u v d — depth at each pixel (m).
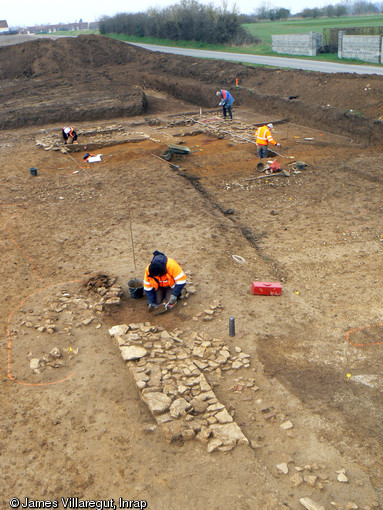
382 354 6.45
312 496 4.36
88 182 14.11
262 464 4.70
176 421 5.12
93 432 5.13
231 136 19.33
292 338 6.80
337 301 7.84
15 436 5.11
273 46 38.56
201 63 31.39
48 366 6.17
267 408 5.47
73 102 25.36
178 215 11.40
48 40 37.91
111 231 10.51
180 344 6.57
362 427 5.20
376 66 27.59
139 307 7.65
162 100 28.45
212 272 8.56
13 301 7.74
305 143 17.95
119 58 37.81
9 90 29.80
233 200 12.88
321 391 5.77
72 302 7.62
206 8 48.53
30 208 12.13
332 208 11.98
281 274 8.90
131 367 6.01
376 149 16.77
